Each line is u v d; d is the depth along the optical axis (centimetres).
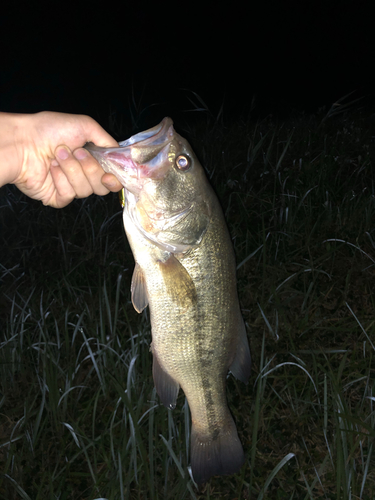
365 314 80
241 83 317
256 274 89
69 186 42
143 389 69
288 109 244
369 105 177
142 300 45
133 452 57
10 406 74
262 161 123
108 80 335
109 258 99
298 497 58
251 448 63
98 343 73
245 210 100
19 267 103
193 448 51
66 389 68
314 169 113
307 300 84
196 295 43
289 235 94
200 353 45
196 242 42
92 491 58
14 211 116
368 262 89
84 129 44
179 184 42
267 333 79
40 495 59
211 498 60
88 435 68
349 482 55
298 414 67
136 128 133
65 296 92
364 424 55
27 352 81
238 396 71
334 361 73
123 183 41
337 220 98
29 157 43
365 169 109
